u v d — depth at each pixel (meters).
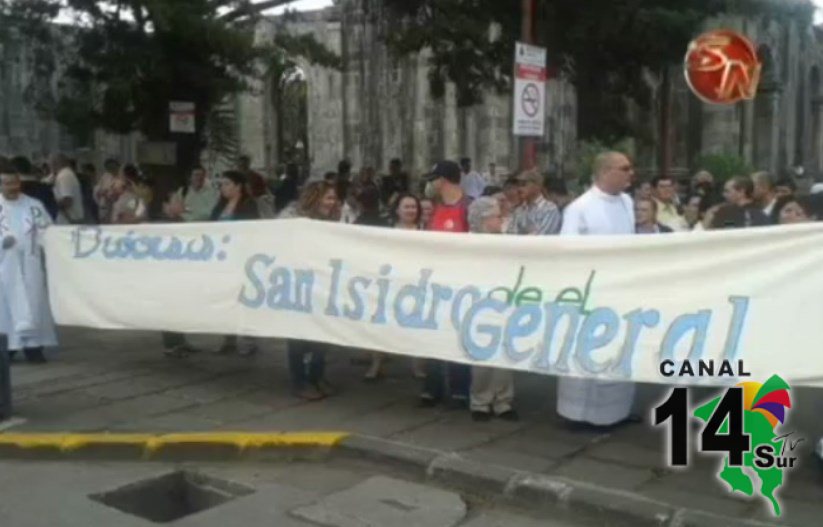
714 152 28.88
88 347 9.22
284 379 7.93
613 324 5.86
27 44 13.39
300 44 13.16
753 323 5.47
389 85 29.30
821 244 5.32
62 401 7.31
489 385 6.71
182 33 11.59
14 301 8.37
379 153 29.75
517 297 6.20
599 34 12.62
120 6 12.11
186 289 7.66
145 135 13.21
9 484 5.87
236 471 6.09
